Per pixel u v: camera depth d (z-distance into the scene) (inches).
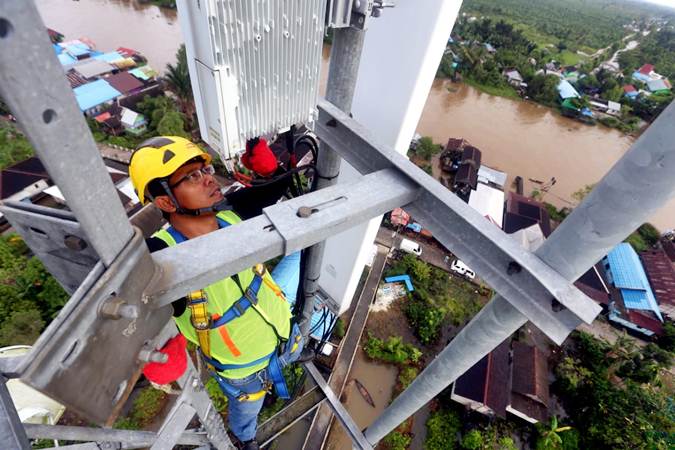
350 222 65.4
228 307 80.9
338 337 493.0
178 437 83.8
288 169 101.1
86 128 29.5
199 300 70.7
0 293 458.9
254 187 91.8
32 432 56.7
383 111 160.2
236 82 73.4
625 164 49.9
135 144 878.4
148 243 66.1
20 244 531.2
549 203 911.7
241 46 69.5
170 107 925.8
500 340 79.4
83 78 1075.9
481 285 631.8
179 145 69.8
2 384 32.8
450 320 578.9
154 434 85.4
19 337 427.5
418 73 142.3
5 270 493.4
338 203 65.0
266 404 248.2
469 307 602.9
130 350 44.1
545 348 588.7
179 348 58.4
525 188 972.6
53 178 28.1
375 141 84.4
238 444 156.9
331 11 77.8
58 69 25.5
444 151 1005.2
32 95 24.3
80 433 66.4
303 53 81.0
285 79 82.1
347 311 536.4
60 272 46.2
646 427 475.2
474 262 71.5
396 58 143.9
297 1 71.7
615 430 481.4
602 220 53.7
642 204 49.8
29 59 23.2
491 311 76.8
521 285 65.6
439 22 128.4
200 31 66.2
